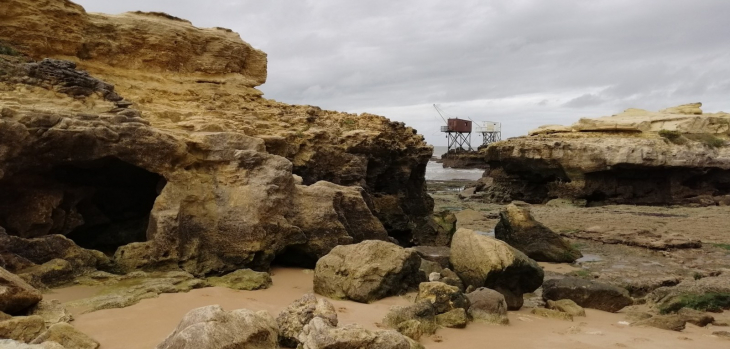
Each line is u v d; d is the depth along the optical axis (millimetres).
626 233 35969
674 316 16688
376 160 33312
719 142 64500
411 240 32719
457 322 14297
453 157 151125
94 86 18594
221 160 19297
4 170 15156
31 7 22828
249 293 16203
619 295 18688
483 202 65688
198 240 18000
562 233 38375
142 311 13078
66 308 12531
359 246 17688
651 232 36469
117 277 15719
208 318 9273
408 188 39562
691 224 41500
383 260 17328
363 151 31734
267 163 19969
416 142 39531
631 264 28094
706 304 19125
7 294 10945
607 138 61625
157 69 28281
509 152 65375
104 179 19391
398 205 32969
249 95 31672
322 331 10016
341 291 16469
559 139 63531
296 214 20609
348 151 30609
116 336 11211
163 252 16938
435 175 126312
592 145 59031
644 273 25438
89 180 18891
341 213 22344
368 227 23625
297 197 20953
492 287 18031
